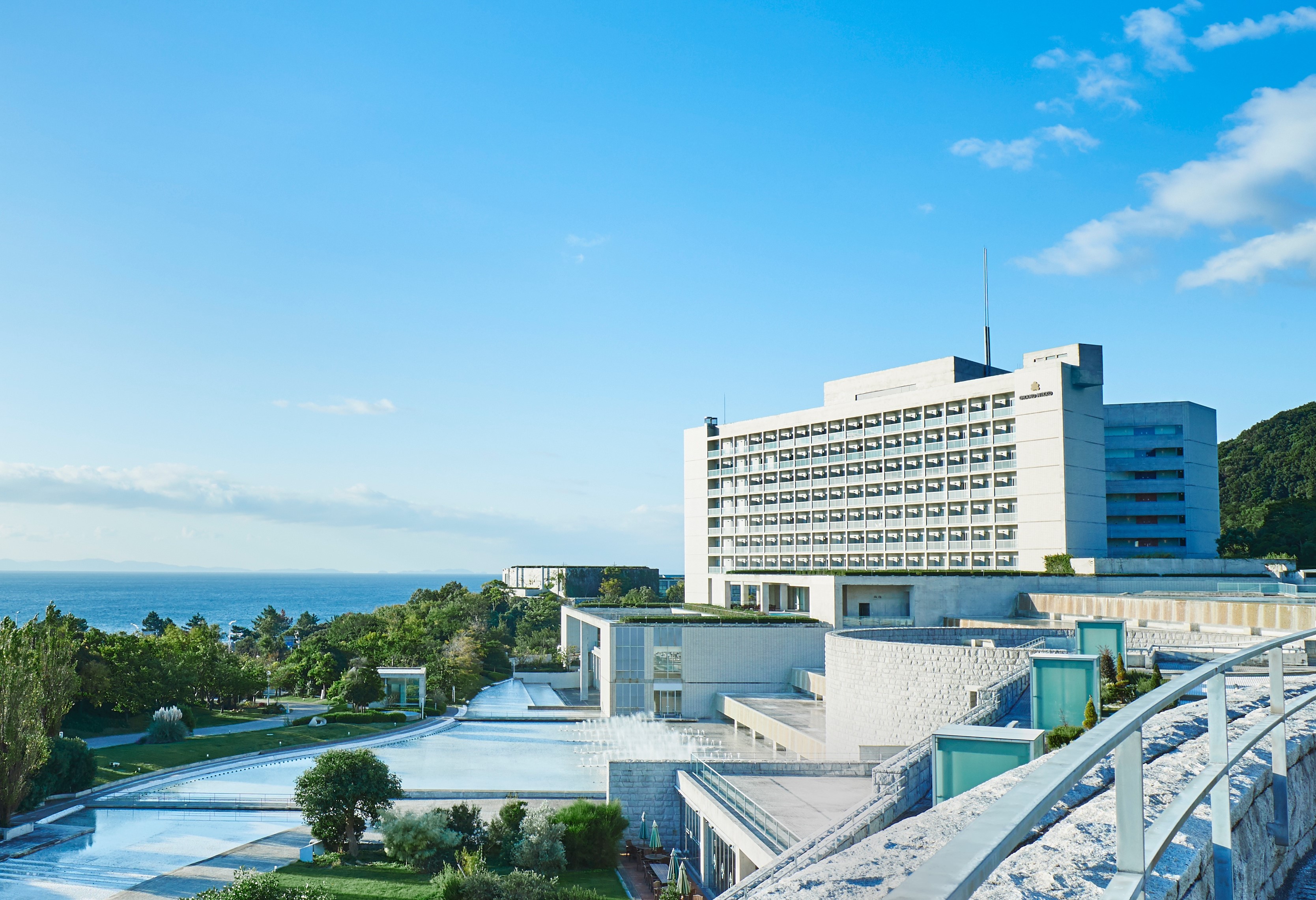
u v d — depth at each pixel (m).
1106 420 101.88
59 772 49.97
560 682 119.12
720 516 124.62
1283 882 7.49
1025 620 66.56
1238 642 42.31
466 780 55.38
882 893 4.67
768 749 61.03
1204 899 5.28
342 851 40.41
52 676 56.62
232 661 92.19
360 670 89.12
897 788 27.08
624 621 81.19
